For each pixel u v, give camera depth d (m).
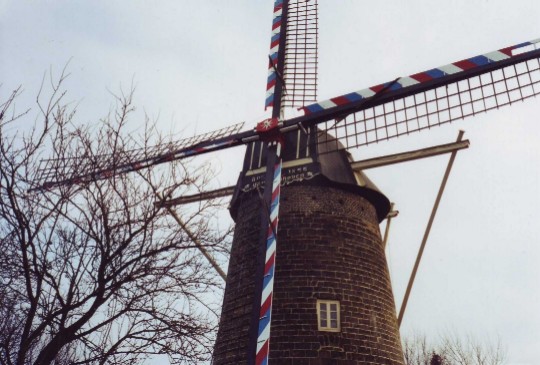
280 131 13.14
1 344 5.91
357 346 12.25
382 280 13.98
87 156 7.09
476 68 11.98
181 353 7.00
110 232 6.76
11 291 6.48
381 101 12.74
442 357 31.72
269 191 12.27
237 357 12.49
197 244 7.20
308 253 13.36
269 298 10.31
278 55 15.73
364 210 14.86
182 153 13.27
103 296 6.66
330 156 14.59
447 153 14.41
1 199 6.44
